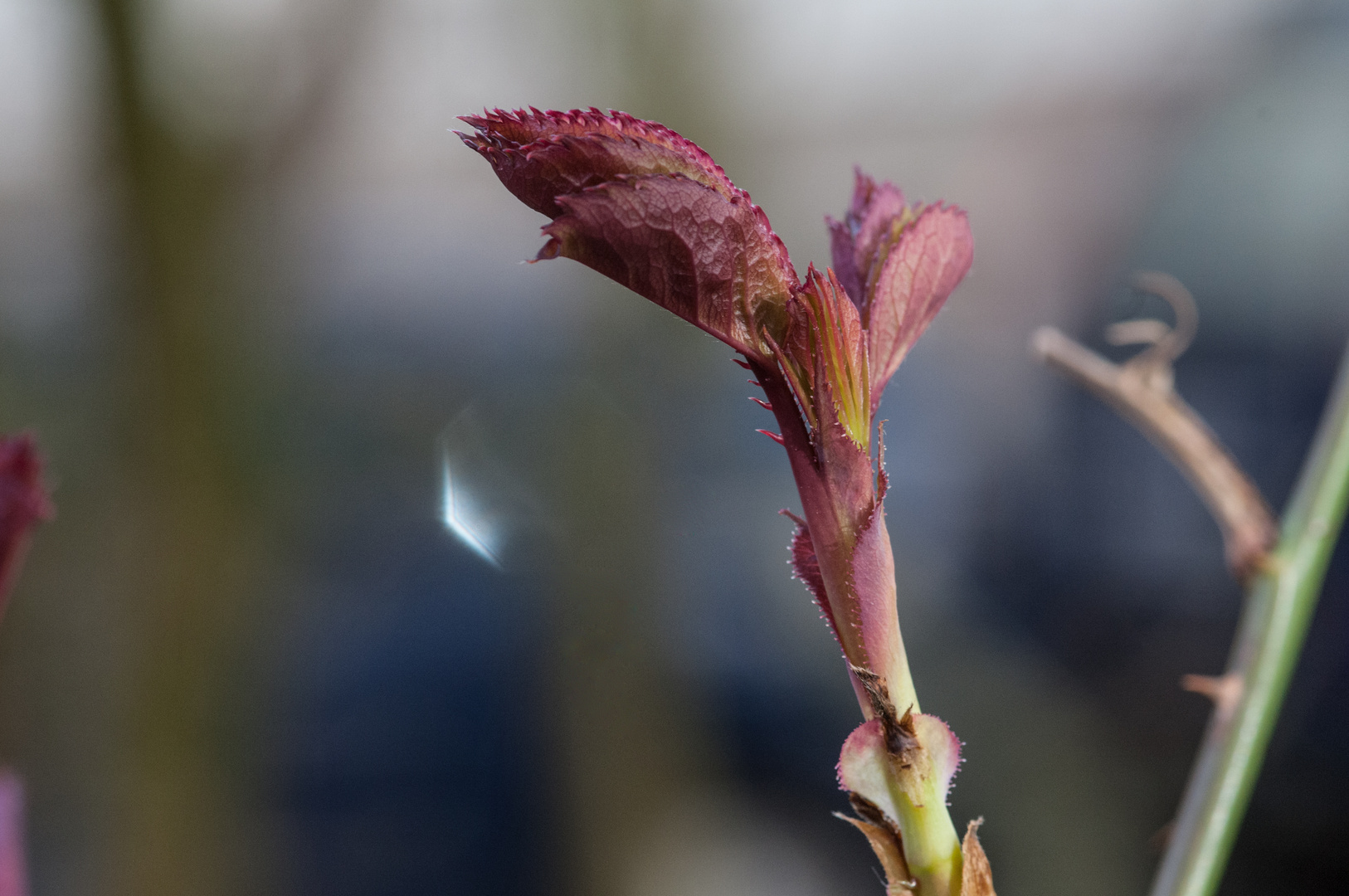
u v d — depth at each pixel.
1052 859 0.96
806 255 1.04
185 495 0.71
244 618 0.74
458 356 1.03
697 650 1.01
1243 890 0.90
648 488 0.91
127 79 0.67
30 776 0.88
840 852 1.05
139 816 0.72
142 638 0.72
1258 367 0.96
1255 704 0.25
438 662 1.02
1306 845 0.89
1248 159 0.98
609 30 0.88
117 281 0.71
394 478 1.01
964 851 0.20
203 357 0.71
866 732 0.20
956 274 0.20
